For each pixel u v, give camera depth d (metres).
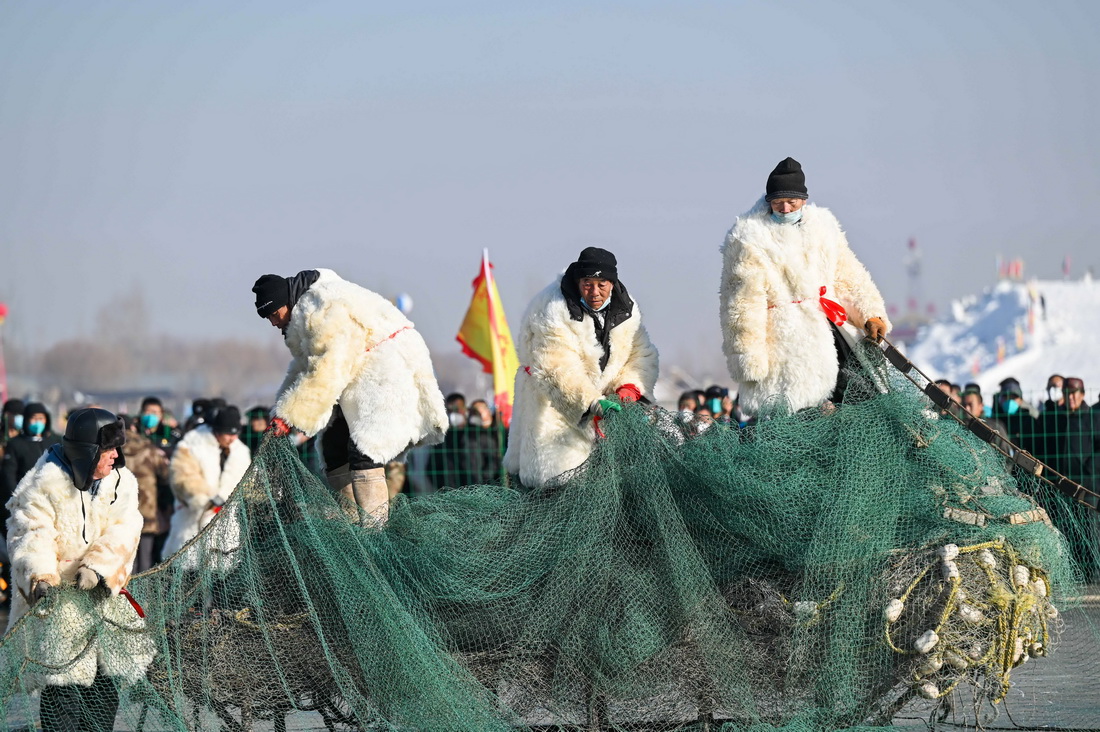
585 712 18.12
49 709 18.83
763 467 18.16
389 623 17.88
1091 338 111.25
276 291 20.97
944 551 17.08
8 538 18.89
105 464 18.92
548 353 20.55
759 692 17.62
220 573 19.12
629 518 18.55
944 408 18.84
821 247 20.12
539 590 18.36
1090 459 35.66
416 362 21.22
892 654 17.31
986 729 18.97
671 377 91.25
